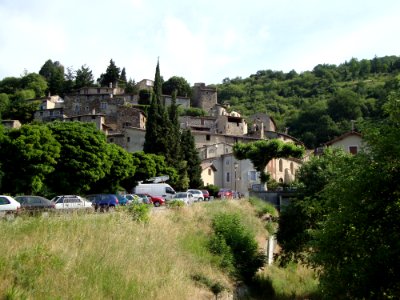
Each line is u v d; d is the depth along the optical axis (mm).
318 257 15734
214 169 72000
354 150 51781
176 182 57781
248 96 168750
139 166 52688
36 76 145750
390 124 15250
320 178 27625
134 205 19938
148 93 117188
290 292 24859
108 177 45344
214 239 23016
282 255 29547
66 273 10781
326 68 191250
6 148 35656
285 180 73688
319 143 102125
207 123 93750
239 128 92562
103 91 119250
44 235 12602
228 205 35500
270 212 41250
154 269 14234
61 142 39250
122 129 84750
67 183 38875
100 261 12500
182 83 133625
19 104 111000
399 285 13570
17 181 35469
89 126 42906
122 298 11453
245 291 21594
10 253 10508
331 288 14820
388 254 13328
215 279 18250
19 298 9062
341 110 108688
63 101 118188
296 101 155625
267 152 52125
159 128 60656
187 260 18047
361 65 180875
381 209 14492
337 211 15602
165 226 20125
